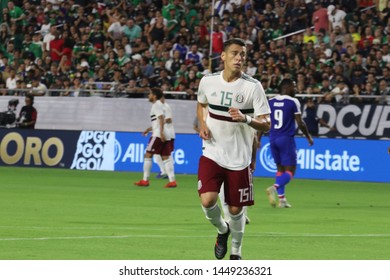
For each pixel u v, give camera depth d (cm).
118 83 8412
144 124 8269
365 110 7506
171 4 9369
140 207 5034
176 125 8150
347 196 6134
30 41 9650
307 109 7662
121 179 7425
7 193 5866
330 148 7656
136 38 9350
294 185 7106
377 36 8281
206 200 2931
